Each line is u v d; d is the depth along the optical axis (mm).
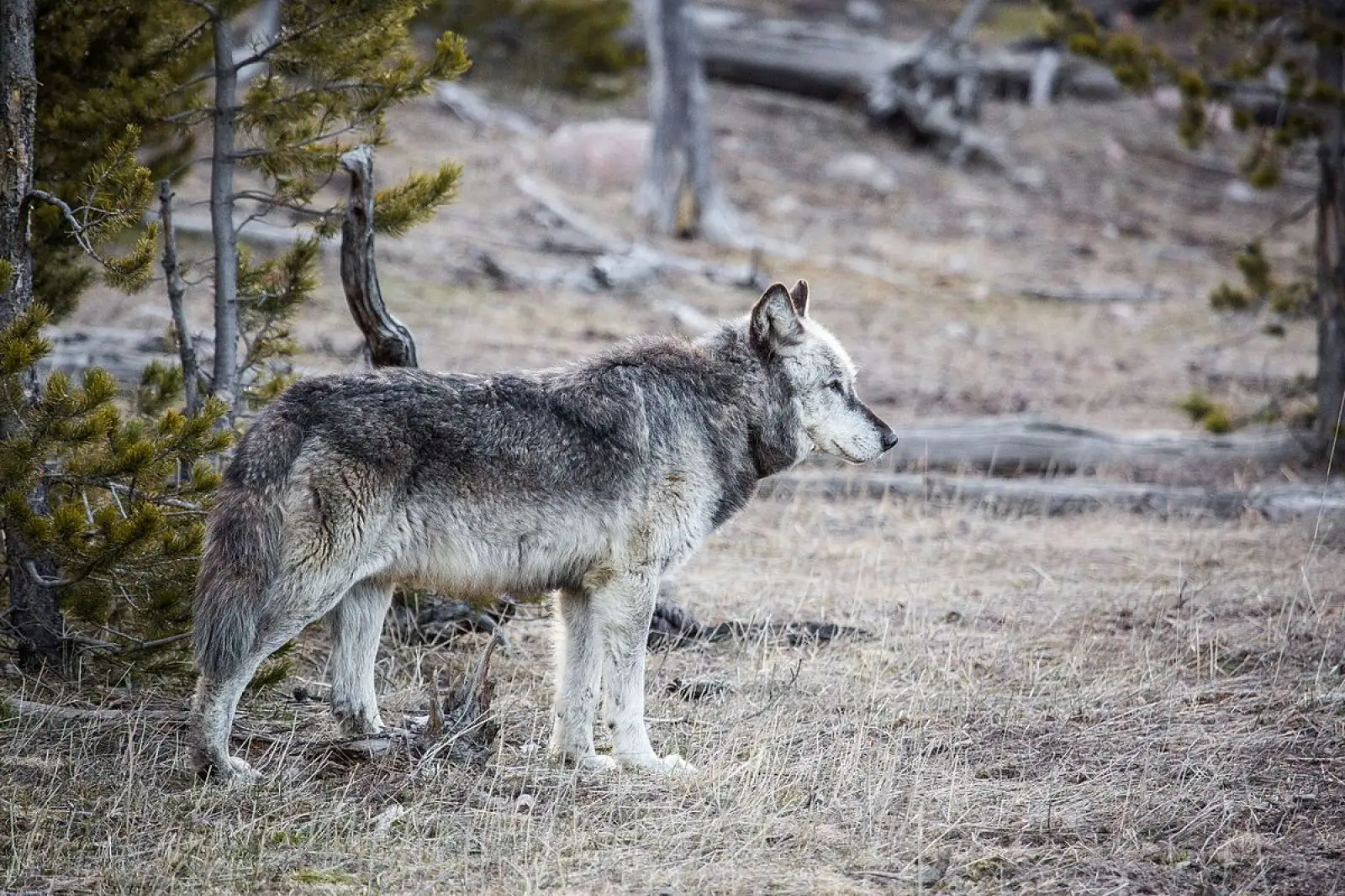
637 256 57531
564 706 20062
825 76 84562
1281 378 51781
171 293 22359
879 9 105000
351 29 22906
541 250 58531
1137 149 87312
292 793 17953
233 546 17500
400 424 18281
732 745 20391
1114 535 34094
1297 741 20578
